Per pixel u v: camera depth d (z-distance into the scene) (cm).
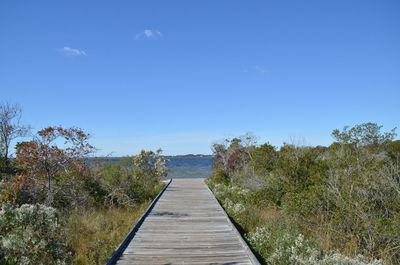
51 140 1161
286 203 1160
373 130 1404
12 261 571
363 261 699
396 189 868
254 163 1898
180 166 7719
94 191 1432
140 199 1648
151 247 815
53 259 621
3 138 1484
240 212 1188
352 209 882
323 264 650
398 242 791
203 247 816
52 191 1202
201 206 1457
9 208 630
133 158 2250
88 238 967
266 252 792
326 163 1332
